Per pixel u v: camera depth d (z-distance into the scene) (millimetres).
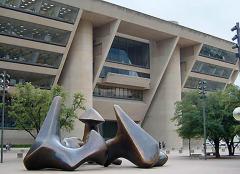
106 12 52844
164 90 66250
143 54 67562
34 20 48281
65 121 36438
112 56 63594
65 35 51656
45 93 34500
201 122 35188
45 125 20594
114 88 63062
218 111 35031
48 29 50156
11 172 19094
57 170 19891
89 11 51562
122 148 21516
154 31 60125
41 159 19641
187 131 36219
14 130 51469
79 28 54469
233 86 30812
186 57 69812
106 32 55906
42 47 50281
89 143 20125
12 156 36375
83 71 53844
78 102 39125
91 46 55438
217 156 35531
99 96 60750
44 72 51875
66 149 19812
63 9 49656
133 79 62062
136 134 21312
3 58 48781
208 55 71000
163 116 65812
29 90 34375
